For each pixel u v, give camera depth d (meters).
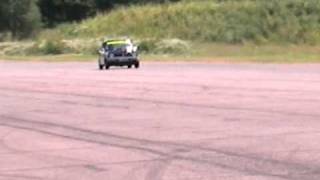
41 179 28.81
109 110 56.28
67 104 63.25
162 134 40.91
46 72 124.00
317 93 65.31
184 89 75.12
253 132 40.09
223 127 42.91
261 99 60.88
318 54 174.25
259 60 148.88
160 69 123.25
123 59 133.38
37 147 37.72
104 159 33.03
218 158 32.00
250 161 30.97
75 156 34.25
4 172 30.59
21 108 61.41
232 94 67.06
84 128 45.38
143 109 56.06
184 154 33.50
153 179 27.89
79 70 130.25
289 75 94.81
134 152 34.75
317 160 30.61
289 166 29.45
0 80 103.81
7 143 39.62
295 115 47.91
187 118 48.56
